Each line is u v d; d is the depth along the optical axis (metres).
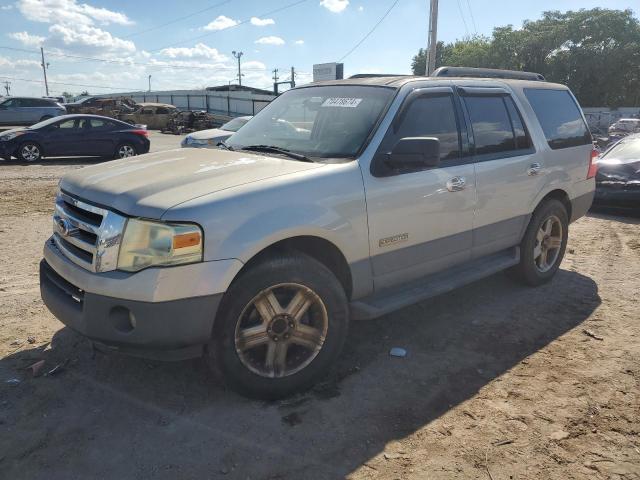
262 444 2.89
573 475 2.70
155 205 2.88
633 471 2.73
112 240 2.92
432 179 3.95
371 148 3.63
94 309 2.96
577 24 54.75
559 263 5.60
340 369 3.71
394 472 2.70
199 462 2.74
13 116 28.64
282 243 3.33
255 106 49.78
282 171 3.33
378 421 3.12
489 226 4.57
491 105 4.69
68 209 3.38
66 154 16.38
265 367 3.24
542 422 3.13
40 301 4.74
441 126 4.16
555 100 5.52
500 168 4.56
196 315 2.90
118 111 37.84
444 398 3.37
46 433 2.94
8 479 2.59
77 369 3.60
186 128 33.94
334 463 2.76
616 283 5.59
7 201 9.49
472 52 60.66
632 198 8.89
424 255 4.03
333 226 3.34
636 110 46.81
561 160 5.30
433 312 4.74
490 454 2.85
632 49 52.59
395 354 3.91
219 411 3.17
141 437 2.92
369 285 3.69
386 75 4.53
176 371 3.59
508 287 5.40
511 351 4.02
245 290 3.04
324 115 4.07
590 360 3.88
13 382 3.42
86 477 2.62
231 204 2.97
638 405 3.31
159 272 2.81
